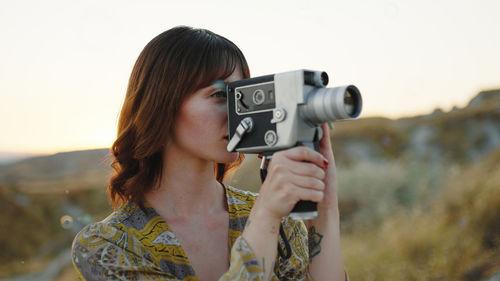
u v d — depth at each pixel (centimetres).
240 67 131
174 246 119
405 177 973
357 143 1683
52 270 1071
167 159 130
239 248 108
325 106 108
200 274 123
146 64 128
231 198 138
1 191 1616
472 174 845
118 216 122
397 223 747
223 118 125
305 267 132
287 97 112
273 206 108
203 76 122
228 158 127
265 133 115
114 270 111
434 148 1559
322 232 131
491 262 510
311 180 107
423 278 536
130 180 127
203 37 126
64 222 268
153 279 112
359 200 904
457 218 664
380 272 577
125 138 132
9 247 1237
